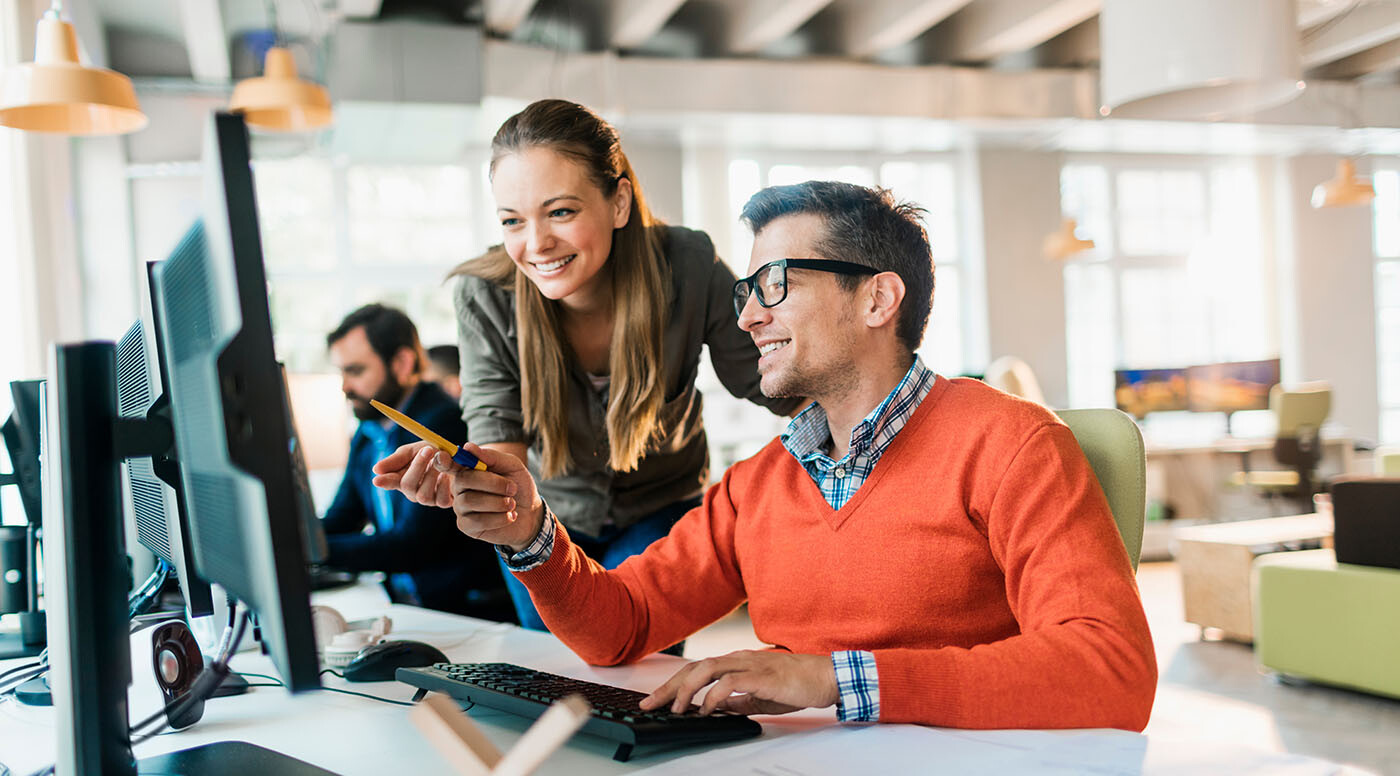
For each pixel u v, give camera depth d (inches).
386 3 230.4
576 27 253.8
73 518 29.4
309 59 248.7
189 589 41.3
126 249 247.3
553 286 60.4
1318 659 137.3
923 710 34.9
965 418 44.3
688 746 34.8
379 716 40.3
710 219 312.0
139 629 59.0
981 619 43.4
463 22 236.7
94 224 244.7
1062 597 38.5
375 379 111.7
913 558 43.8
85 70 111.7
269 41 241.1
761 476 50.6
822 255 45.9
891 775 30.5
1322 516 199.6
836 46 280.2
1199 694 140.0
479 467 42.9
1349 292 362.3
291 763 33.4
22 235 164.9
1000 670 35.2
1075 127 292.2
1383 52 308.3
